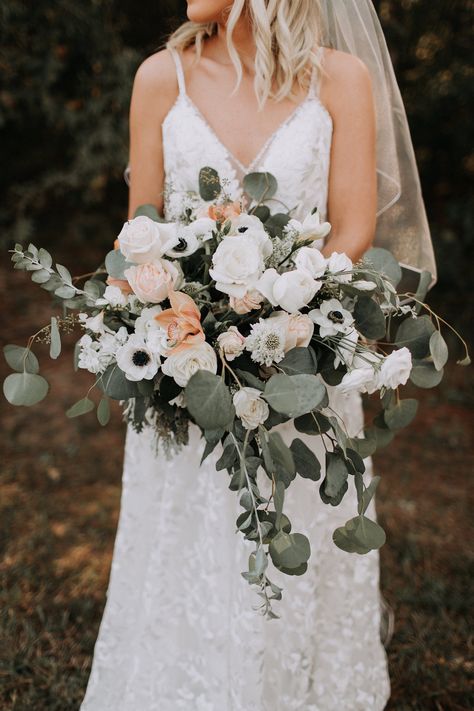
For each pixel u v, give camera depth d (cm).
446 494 362
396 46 545
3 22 480
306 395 138
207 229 153
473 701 231
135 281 147
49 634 258
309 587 191
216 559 186
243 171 180
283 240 155
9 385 153
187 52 187
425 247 209
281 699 195
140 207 170
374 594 208
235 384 151
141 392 150
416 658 246
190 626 195
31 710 225
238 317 153
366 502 154
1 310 559
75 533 323
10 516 332
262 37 174
